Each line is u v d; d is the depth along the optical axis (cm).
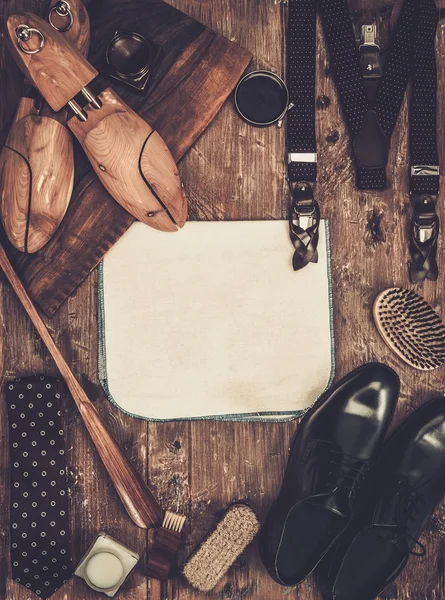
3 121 90
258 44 93
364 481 95
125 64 89
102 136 84
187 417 92
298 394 94
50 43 82
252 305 93
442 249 95
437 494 94
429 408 94
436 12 94
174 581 92
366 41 93
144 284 92
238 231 93
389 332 93
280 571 94
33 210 85
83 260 91
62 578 89
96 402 92
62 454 90
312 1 93
